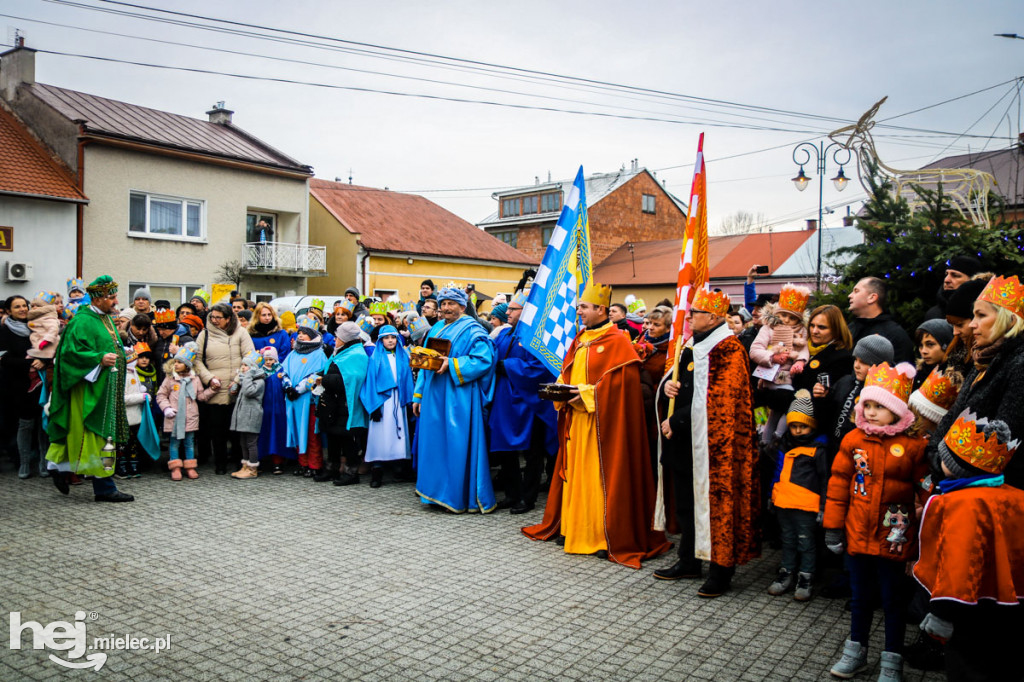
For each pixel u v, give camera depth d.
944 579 2.74
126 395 7.36
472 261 28.14
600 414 5.33
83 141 17.66
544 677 3.46
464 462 6.43
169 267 19.56
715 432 4.52
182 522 6.04
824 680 3.47
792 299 5.04
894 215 7.76
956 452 2.79
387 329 7.45
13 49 19.11
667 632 3.99
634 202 40.41
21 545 5.38
